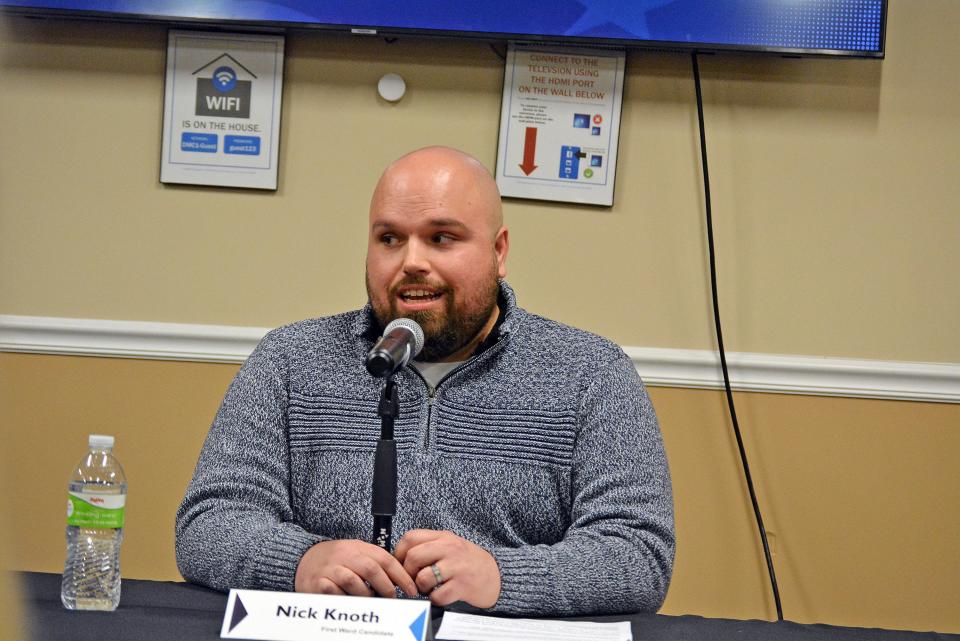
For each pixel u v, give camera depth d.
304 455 1.80
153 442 2.71
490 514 1.73
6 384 2.70
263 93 2.72
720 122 2.68
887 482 2.63
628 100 2.69
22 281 2.74
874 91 2.67
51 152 2.75
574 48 2.67
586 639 1.25
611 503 1.69
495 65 2.70
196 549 1.59
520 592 1.43
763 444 2.64
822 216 2.68
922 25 2.67
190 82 2.73
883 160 2.67
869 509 2.63
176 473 2.70
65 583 1.35
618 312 2.69
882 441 2.64
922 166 2.67
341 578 1.37
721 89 2.68
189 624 1.25
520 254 2.70
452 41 2.69
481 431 1.77
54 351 2.72
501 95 2.70
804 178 2.68
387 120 2.72
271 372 1.84
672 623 1.38
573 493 1.77
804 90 2.68
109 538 1.37
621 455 1.74
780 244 2.68
